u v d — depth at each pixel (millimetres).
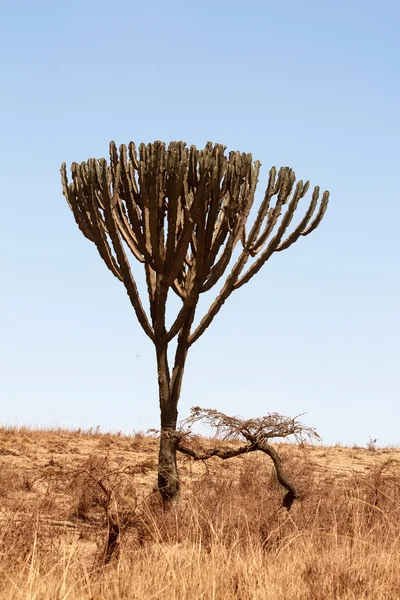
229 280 11453
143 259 11578
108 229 11117
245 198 11266
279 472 9922
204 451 10727
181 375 11336
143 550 7379
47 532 8242
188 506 9266
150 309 11461
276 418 10094
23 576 6160
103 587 6191
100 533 8625
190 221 10781
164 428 10922
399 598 6508
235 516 8875
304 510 9547
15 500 9836
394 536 8344
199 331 11398
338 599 6332
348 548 7664
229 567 6875
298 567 7148
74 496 9805
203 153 10828
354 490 10539
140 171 10852
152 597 6062
